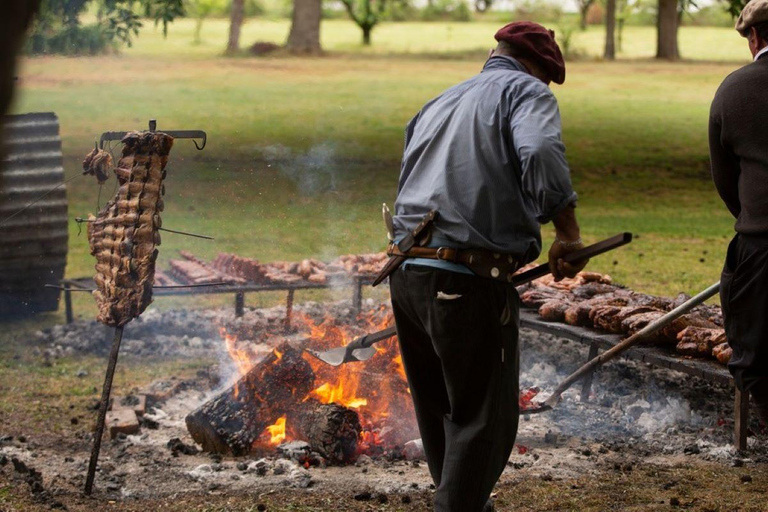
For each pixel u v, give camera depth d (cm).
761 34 337
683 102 2486
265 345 507
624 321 443
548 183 250
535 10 6097
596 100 2511
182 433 413
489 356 273
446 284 269
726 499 338
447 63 3391
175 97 2144
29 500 331
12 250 608
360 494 338
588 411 446
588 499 338
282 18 5091
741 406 382
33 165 609
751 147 324
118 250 338
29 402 455
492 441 269
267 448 391
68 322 611
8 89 61
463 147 272
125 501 333
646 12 5725
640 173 1500
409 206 281
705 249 916
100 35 1059
